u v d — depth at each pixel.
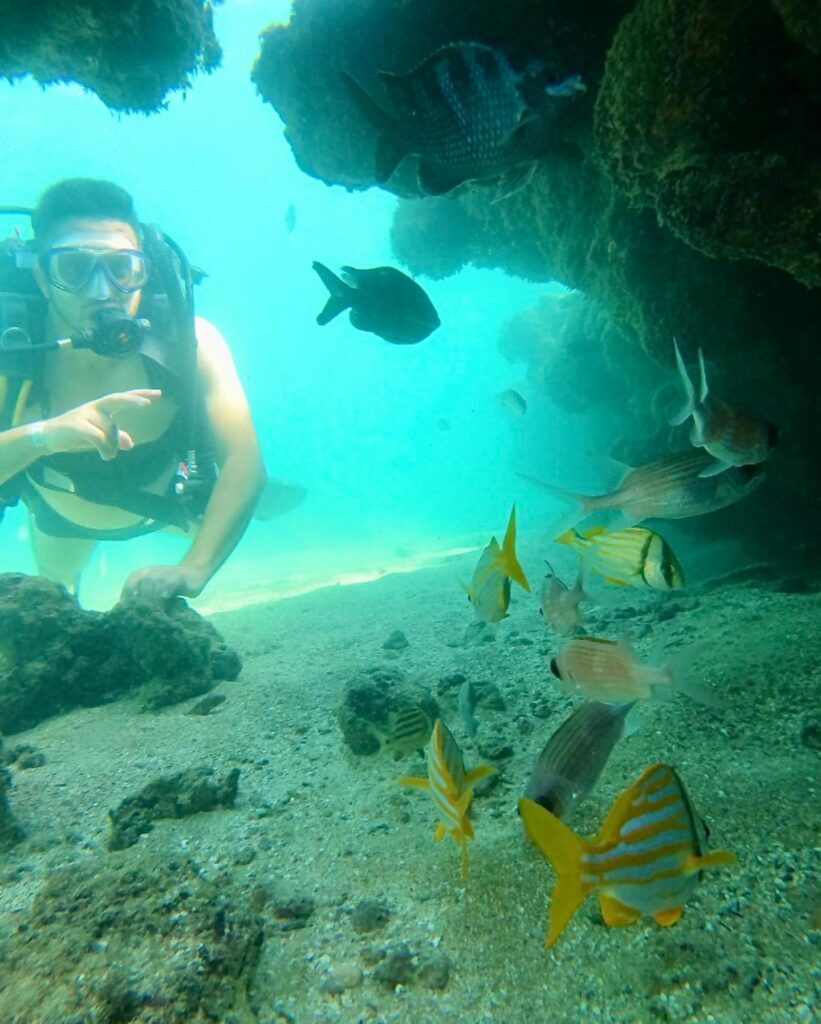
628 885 0.32
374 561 3.41
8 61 0.98
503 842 0.60
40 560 1.88
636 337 1.52
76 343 1.15
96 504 1.44
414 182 1.38
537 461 4.82
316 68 1.21
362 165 1.36
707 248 0.75
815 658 0.78
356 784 0.75
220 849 0.64
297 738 0.88
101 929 0.44
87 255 1.12
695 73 0.67
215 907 0.47
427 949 0.49
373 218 13.42
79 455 1.26
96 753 0.87
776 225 0.68
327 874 0.60
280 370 21.53
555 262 1.62
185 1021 0.40
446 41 1.07
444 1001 0.44
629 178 0.79
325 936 0.51
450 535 4.59
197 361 1.33
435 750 0.48
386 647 1.23
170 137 10.14
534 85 0.63
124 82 1.04
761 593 1.17
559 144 1.17
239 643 1.41
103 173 11.09
